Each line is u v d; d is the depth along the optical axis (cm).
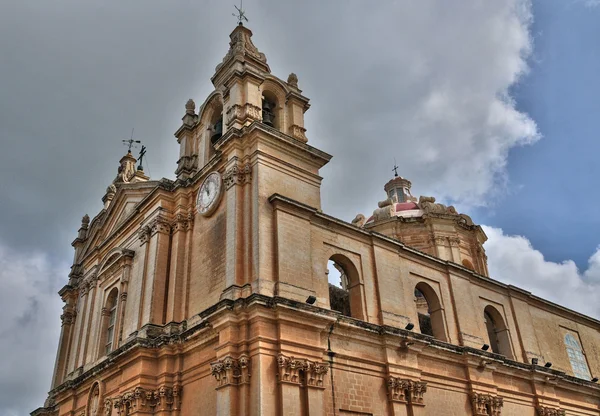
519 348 3162
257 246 2130
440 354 2584
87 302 3225
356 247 2562
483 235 4322
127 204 3216
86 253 3625
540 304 3509
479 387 2677
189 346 2242
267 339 1934
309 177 2475
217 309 2009
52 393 3253
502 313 3200
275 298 1975
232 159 2389
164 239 2638
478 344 2881
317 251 2361
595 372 3684
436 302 2842
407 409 2311
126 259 2839
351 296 2497
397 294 2614
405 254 2800
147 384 2252
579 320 3809
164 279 2548
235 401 1877
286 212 2256
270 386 1880
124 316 2725
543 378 3092
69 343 3428
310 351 2027
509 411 2822
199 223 2559
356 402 2136
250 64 2762
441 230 4038
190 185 2692
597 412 3431
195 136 2942
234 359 1925
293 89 2795
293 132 2656
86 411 2612
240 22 3009
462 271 3044
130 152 3956
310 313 2053
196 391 2145
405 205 4441
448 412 2495
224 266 2264
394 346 2369
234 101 2602
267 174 2316
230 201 2314
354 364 2198
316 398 1958
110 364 2472
